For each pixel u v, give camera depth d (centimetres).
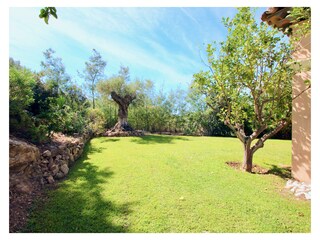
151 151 673
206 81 485
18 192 293
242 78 448
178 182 385
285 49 409
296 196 343
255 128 486
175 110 1578
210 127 1473
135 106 1409
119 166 484
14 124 411
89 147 736
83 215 263
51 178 369
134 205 293
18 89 408
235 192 346
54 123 540
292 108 438
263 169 510
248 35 423
